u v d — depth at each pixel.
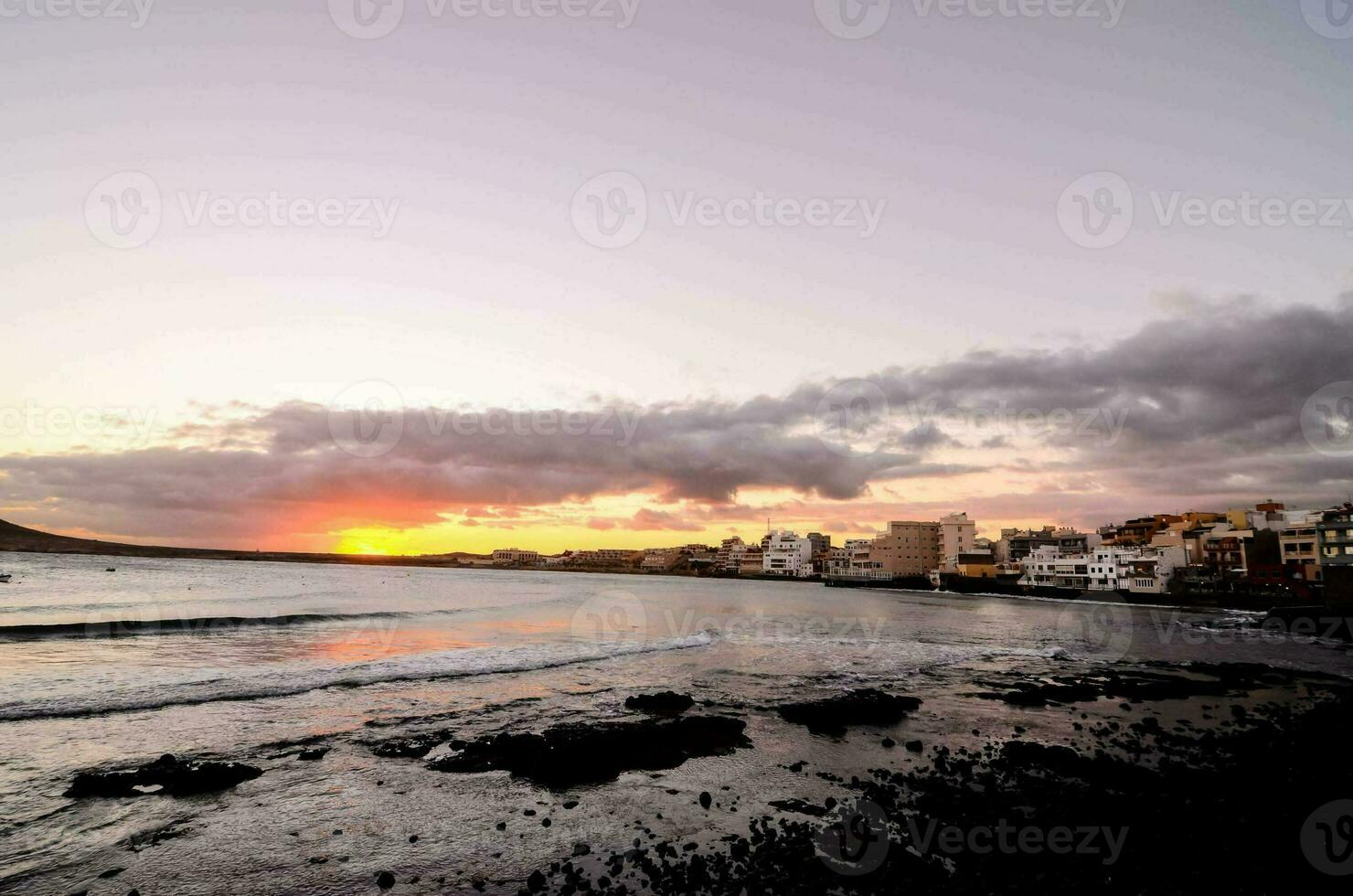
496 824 12.45
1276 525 102.38
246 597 59.97
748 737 19.06
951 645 44.81
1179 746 18.70
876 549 179.00
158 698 20.44
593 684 26.19
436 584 113.81
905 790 14.63
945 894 9.79
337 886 9.95
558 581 168.38
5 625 33.06
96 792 12.97
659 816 13.05
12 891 9.37
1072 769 16.09
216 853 10.84
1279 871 10.43
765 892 9.84
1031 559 130.25
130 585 68.31
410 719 19.64
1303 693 28.08
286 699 21.44
